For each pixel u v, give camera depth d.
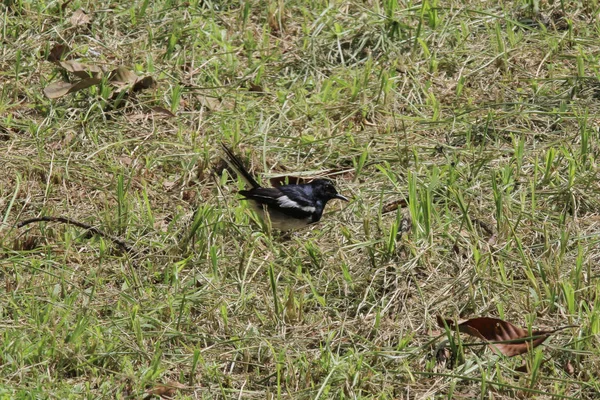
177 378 9.20
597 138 13.07
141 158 12.90
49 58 14.30
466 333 9.65
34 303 9.88
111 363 9.23
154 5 15.95
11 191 12.09
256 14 16.30
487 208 11.88
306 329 9.84
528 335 9.26
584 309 10.04
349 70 14.85
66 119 13.63
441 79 14.76
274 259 11.04
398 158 12.90
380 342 9.68
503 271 10.31
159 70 14.56
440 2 16.45
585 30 15.57
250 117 13.77
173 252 11.09
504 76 14.67
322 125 13.73
